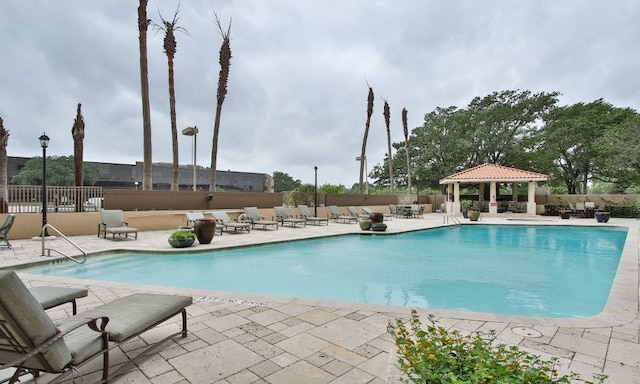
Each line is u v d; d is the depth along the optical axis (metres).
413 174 31.53
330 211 17.92
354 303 4.01
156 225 12.45
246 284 6.14
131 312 2.49
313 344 2.88
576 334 3.06
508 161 29.33
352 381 2.28
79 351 1.95
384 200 23.47
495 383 1.40
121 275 6.61
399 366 2.10
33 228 9.68
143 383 2.24
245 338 3.00
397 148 35.00
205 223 9.01
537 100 27.48
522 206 23.83
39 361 1.76
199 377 2.33
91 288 4.56
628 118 22.48
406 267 7.56
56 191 10.42
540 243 11.38
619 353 2.67
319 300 4.12
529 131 27.94
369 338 3.01
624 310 3.72
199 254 8.27
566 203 22.64
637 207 19.69
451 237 12.77
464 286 6.10
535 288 5.99
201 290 4.53
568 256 9.02
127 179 35.25
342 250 9.70
